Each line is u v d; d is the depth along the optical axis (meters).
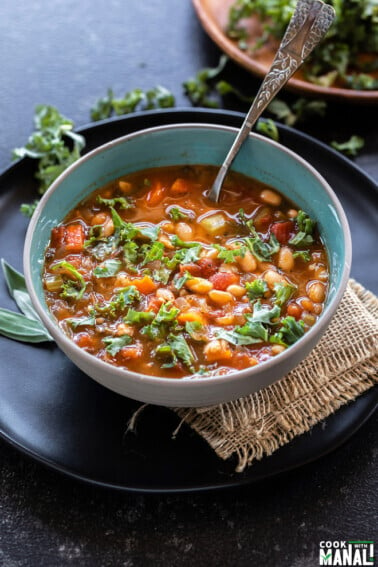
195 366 0.50
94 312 0.52
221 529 0.51
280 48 0.55
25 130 0.69
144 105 0.70
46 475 0.53
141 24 0.76
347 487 0.52
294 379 0.53
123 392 0.49
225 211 0.57
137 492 0.50
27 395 0.53
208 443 0.51
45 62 0.74
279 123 0.67
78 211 0.57
